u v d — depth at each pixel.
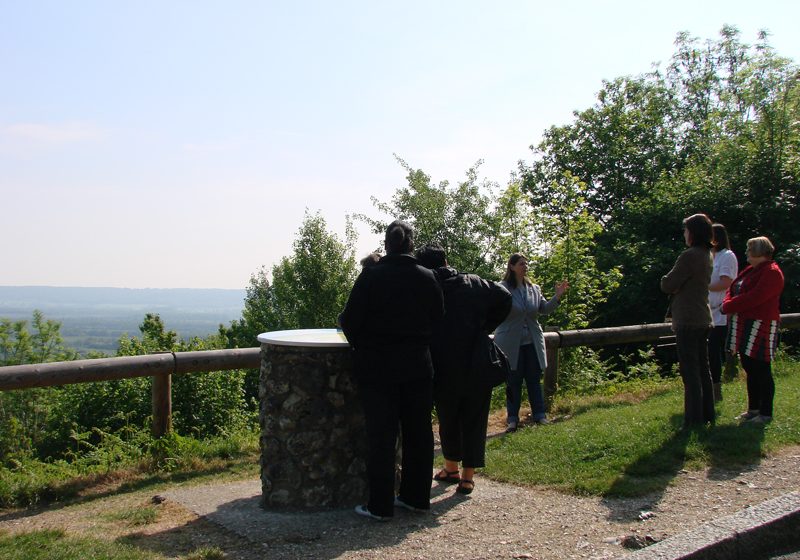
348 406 4.74
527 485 5.08
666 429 6.00
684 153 29.94
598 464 5.31
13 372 5.64
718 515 4.16
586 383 10.08
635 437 5.83
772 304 6.31
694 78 31.59
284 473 4.67
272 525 4.30
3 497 5.25
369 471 4.40
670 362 15.59
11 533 4.40
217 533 4.19
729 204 18.88
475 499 4.75
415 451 4.48
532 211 14.66
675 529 3.96
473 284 4.93
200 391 12.48
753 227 18.67
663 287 6.13
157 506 4.93
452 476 5.26
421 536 4.03
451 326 4.81
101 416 11.53
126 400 11.68
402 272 4.38
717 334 7.32
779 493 4.51
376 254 5.18
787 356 11.51
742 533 3.71
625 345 19.94
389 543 3.92
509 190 15.10
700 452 5.39
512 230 15.11
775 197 17.92
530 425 7.43
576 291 13.70
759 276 6.25
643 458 5.31
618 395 9.13
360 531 4.15
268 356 4.77
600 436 5.98
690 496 4.53
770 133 19.05
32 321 33.12
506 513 4.41
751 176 18.88
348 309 4.31
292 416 4.65
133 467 6.19
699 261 5.95
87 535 4.20
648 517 4.18
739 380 9.55
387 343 4.34
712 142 27.78
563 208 14.46
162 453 6.40
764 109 19.38
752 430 5.93
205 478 5.95
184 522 4.47
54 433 11.08
